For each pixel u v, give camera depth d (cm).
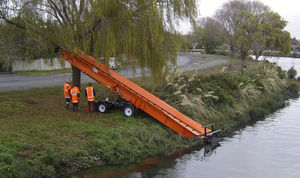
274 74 3497
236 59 4553
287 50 4750
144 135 1406
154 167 1226
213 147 1562
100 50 1579
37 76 2880
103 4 1500
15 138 1105
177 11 1645
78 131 1292
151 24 1541
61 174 1038
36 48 1616
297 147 1606
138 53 1608
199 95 1984
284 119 2280
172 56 1700
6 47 1595
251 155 1464
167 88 1962
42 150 1071
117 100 1675
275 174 1245
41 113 1486
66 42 1535
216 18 5372
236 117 2097
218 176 1194
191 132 1520
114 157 1208
